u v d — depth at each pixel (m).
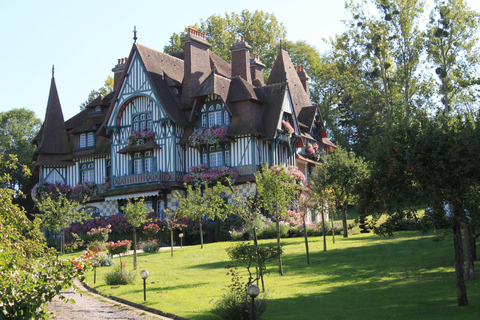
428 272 19.05
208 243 36.03
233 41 62.41
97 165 44.62
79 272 10.96
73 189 44.38
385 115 46.25
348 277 18.95
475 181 13.80
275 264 22.64
